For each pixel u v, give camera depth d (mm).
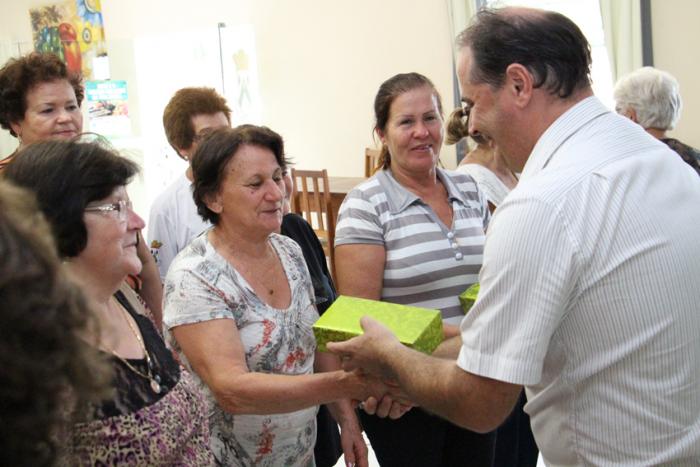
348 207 1926
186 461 1105
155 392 1100
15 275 597
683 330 1068
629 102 2744
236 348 1431
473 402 1104
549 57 1138
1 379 589
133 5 6496
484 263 1113
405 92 1911
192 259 1501
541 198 1061
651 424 1081
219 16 6336
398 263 1869
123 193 1157
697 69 4730
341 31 5945
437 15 5531
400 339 1353
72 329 646
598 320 1069
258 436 1531
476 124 1243
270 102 6375
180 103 2400
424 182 1971
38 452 623
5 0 6379
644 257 1051
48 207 1043
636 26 4785
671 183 1114
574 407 1130
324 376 1413
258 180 1498
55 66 2020
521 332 1057
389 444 1927
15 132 2086
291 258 1666
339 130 6172
